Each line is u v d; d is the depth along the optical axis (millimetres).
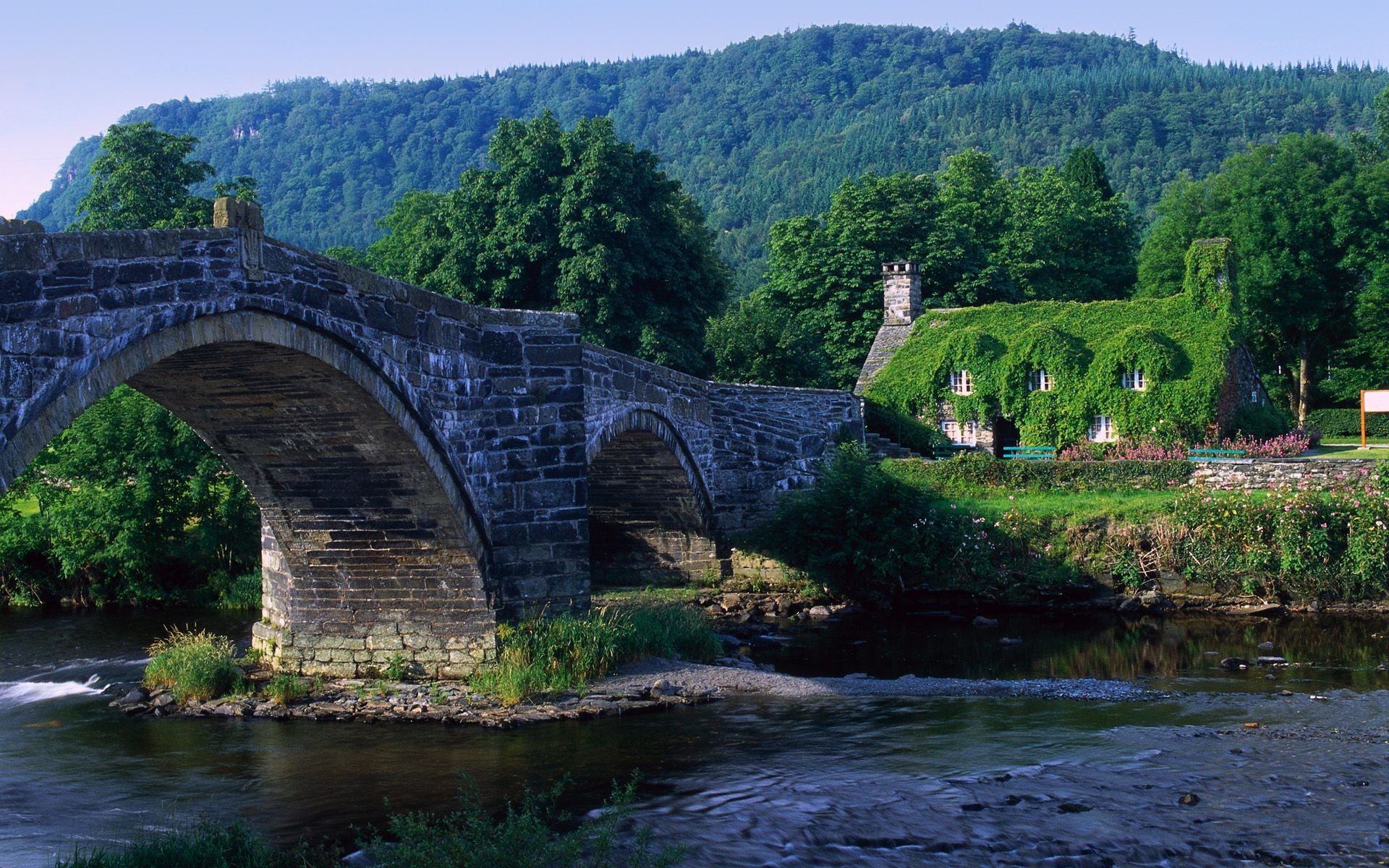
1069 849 14570
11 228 14781
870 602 34562
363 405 20422
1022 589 33781
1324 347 60469
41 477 39406
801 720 20688
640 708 21484
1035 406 46750
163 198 42656
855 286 59156
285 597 24922
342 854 14953
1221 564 32281
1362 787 16500
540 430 24156
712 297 50594
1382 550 31156
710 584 36281
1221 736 19141
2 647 30906
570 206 43406
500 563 23578
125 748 20156
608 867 13156
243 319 17594
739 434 37156
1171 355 44844
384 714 21547
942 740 19234
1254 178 57656
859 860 14375
